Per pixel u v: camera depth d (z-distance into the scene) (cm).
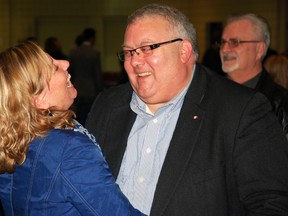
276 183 170
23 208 161
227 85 187
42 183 158
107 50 1272
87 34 780
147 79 176
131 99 199
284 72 360
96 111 207
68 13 1255
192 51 183
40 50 167
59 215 158
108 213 157
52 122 163
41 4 1251
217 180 173
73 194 156
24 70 161
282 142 178
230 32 308
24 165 160
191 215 172
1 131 159
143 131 188
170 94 181
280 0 912
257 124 176
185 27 180
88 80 777
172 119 185
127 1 1240
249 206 171
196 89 186
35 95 162
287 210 167
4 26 1244
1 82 160
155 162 181
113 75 1227
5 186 167
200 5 1141
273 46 926
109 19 1259
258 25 306
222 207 173
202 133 179
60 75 171
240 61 304
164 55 174
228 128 176
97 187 156
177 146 179
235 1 1016
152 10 177
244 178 172
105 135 198
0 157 161
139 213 163
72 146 158
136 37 174
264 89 291
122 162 188
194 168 175
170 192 174
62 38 1273
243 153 173
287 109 276
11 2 1244
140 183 180
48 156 158
